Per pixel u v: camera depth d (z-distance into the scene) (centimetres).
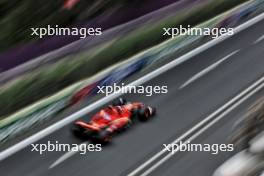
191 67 8488
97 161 6012
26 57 6825
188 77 8138
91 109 7244
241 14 10306
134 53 8181
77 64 7406
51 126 6756
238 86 7888
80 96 7375
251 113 6197
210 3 9625
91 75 7575
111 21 7881
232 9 10106
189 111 7125
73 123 6862
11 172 5819
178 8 8962
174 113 7069
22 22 6775
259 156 5503
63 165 5938
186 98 7494
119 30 7994
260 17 10719
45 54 7056
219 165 5953
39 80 6944
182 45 8975
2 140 6350
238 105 7325
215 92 7681
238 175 5453
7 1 6656
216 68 8475
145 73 8225
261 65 8619
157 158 6100
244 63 8675
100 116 6512
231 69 8444
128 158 6091
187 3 9156
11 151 6181
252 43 9506
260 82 8044
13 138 6462
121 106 6806
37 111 6762
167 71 8338
